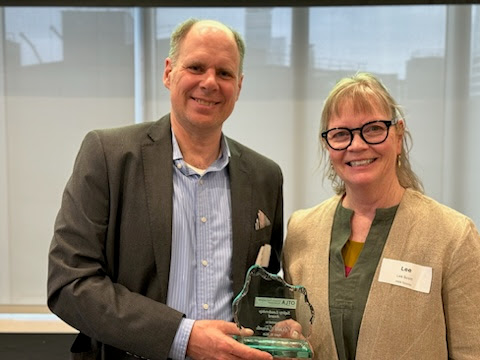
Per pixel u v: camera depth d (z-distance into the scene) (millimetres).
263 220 1512
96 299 1271
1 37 2590
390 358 1231
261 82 2633
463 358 1217
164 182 1386
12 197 2625
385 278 1279
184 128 1471
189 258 1387
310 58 2609
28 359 2047
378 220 1349
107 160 1363
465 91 2588
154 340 1246
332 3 2494
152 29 2617
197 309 1380
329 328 1317
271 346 1249
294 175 2646
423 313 1233
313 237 1460
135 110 2637
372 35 2596
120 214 1374
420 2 2488
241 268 1427
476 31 2559
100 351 1409
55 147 2623
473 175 2613
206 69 1402
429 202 1356
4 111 2604
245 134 2650
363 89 1319
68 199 1359
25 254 2635
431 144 2615
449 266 1246
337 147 1344
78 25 2598
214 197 1463
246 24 2613
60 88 2611
